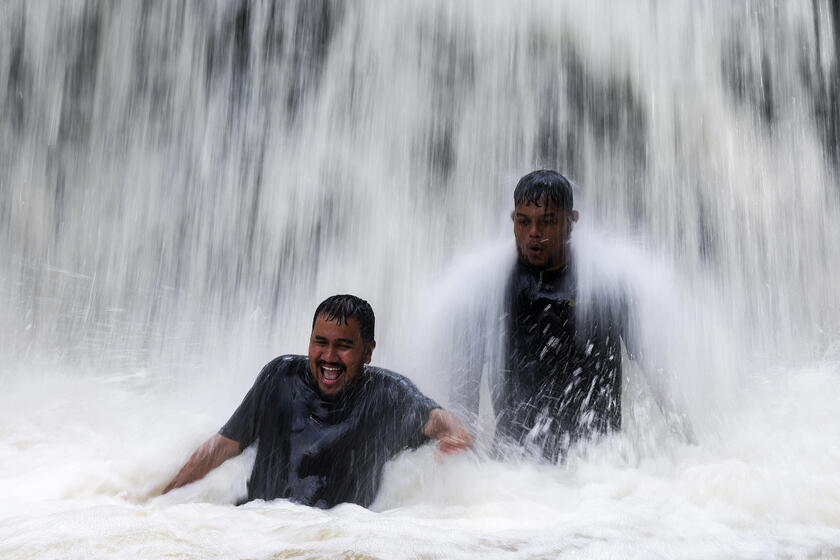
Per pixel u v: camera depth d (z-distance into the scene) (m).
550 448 12.42
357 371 10.34
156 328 25.16
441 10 31.77
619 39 30.67
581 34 30.84
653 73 30.67
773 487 10.12
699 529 8.82
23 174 33.22
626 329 12.73
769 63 31.17
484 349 12.85
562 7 30.81
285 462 10.30
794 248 30.89
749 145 31.00
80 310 26.47
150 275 32.88
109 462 11.23
